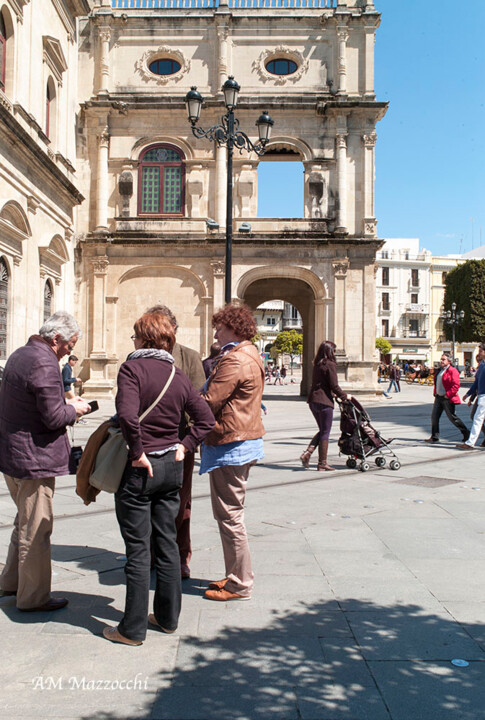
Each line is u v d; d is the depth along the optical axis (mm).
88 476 4129
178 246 28656
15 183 16703
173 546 4156
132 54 29484
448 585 4891
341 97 28953
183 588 4887
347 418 10102
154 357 4176
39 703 3240
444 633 4043
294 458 11586
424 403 28078
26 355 4293
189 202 29109
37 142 18625
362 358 28688
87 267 28938
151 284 29000
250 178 29031
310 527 6551
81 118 29109
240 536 4621
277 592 4754
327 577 5059
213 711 3174
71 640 3969
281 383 51344
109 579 5043
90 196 29109
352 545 5914
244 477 4703
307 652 3793
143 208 29422
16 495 4461
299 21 29391
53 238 20719
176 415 4145
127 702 3252
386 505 7594
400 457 11711
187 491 5129
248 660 3705
